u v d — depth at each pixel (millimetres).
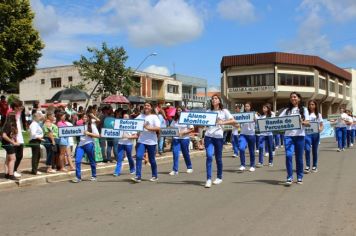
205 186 10156
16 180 11297
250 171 13016
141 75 64625
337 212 7457
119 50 39375
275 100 64062
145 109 11125
